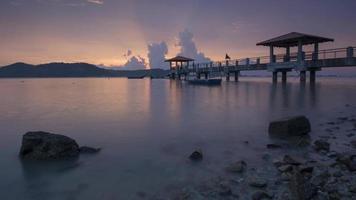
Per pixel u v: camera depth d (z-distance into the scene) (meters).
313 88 30.41
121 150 8.48
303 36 30.08
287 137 9.59
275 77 36.88
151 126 12.02
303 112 14.92
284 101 19.67
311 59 30.47
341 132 10.16
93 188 5.86
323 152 7.79
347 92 25.72
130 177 6.38
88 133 10.84
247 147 8.56
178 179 6.21
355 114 14.08
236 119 13.27
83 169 6.91
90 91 37.28
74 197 5.49
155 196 5.43
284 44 35.72
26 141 7.86
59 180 6.30
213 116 14.24
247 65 40.81
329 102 18.89
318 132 10.23
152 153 8.16
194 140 9.55
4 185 6.10
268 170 6.54
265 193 5.16
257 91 28.19
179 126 11.91
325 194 5.07
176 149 8.54
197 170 6.72
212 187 5.73
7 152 8.42
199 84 43.94
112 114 15.56
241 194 5.36
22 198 5.53
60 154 7.71
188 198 5.28
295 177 5.54
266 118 13.37
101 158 7.71
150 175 6.47
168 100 22.59
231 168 6.64
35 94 32.50
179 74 64.69
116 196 5.49
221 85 40.47
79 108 18.53
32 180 6.32
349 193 5.10
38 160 7.54
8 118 14.76
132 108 17.98
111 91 36.25
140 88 42.34
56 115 15.60
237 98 22.28
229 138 9.70
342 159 6.75
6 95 31.05
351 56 25.83
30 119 14.39
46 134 8.28
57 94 32.25
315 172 6.25
